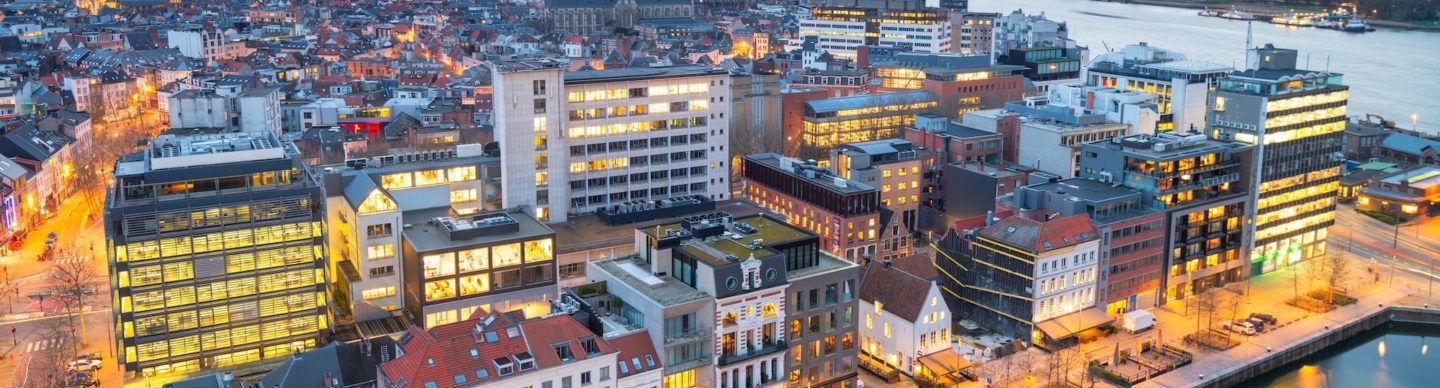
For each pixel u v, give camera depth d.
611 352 182.88
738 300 194.00
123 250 195.75
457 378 170.62
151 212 196.12
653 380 188.50
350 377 181.75
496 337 176.88
